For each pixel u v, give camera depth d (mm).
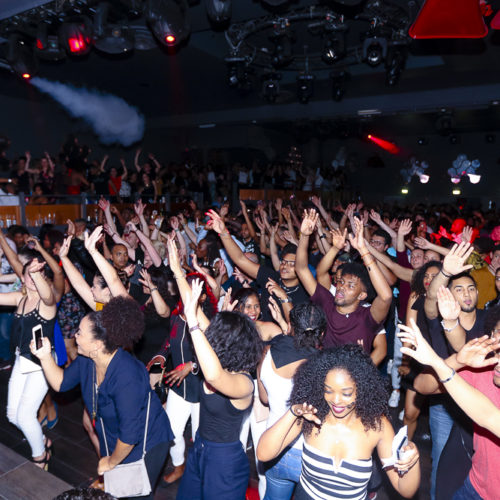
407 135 19875
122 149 15453
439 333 2320
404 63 8109
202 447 2100
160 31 5621
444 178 19469
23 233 5273
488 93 11367
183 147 17828
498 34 7707
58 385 2379
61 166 10195
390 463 1716
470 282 2311
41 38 6547
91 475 3178
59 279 3307
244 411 2080
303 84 9789
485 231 9500
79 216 7637
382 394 1680
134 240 5488
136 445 2213
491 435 1725
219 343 1993
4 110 12297
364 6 6906
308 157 20625
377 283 2619
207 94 13000
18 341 2982
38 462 3055
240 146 16969
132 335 2188
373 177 20766
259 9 7188
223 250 4840
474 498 1831
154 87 12289
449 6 3402
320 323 2197
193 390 2811
